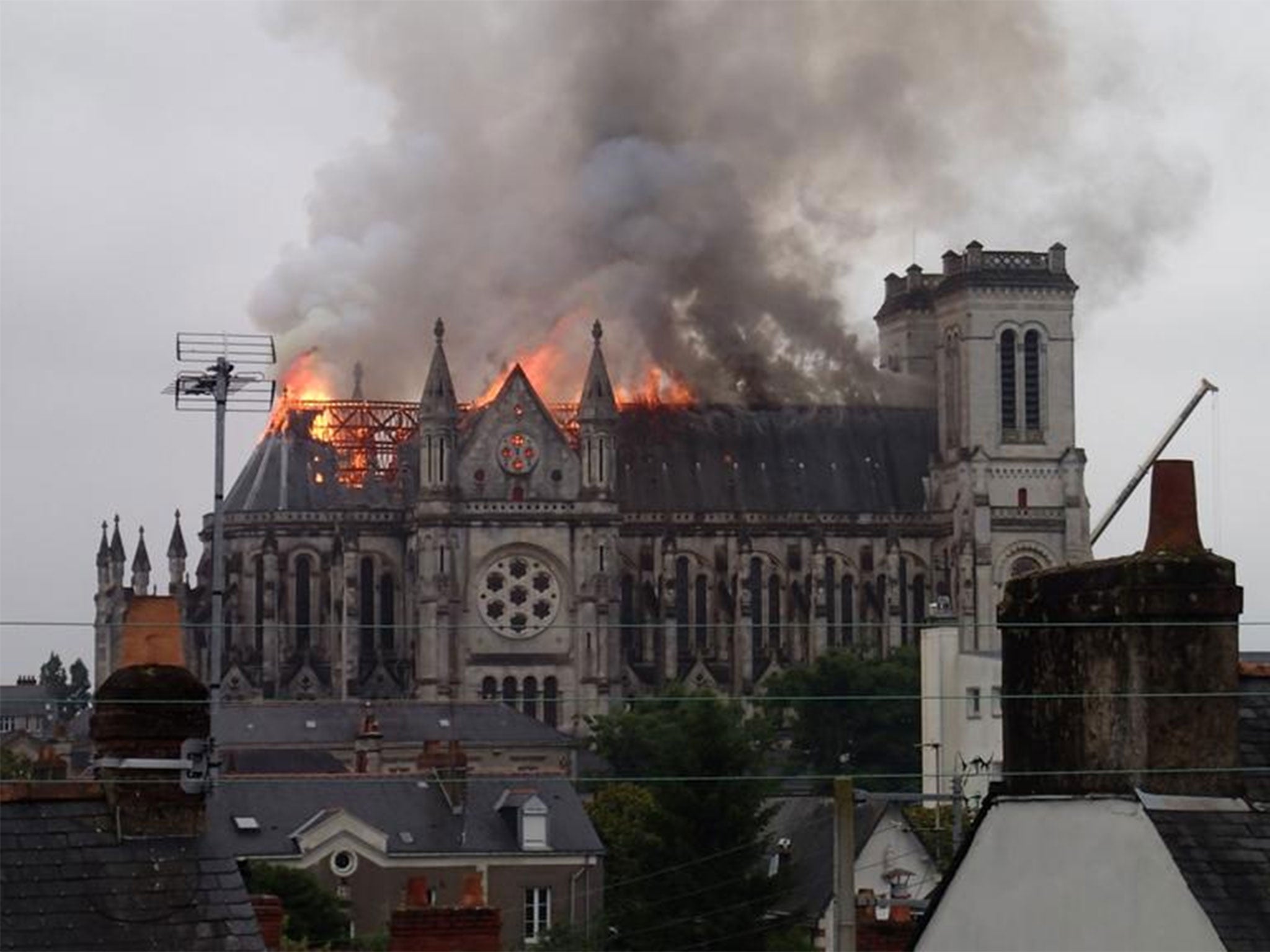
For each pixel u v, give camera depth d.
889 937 101.94
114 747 71.75
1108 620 68.62
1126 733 68.12
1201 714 67.94
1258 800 68.19
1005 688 71.38
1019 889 70.06
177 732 72.06
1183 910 65.50
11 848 69.69
